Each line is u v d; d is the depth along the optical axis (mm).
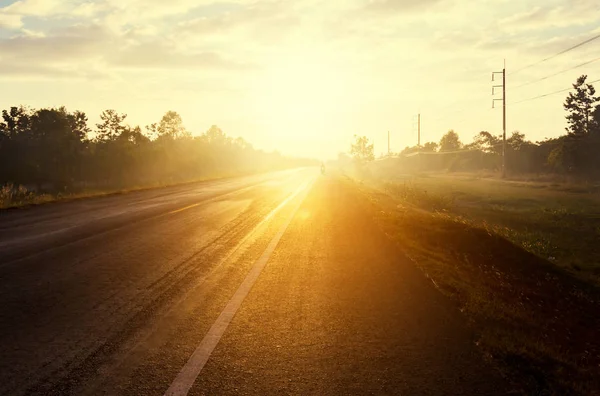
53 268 8219
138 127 47219
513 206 32312
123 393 3762
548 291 10016
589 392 4227
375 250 10891
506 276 10383
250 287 7328
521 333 5859
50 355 4500
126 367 4266
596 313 9055
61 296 6520
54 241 10984
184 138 68875
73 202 22047
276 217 17047
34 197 22438
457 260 11008
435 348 4973
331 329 5516
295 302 6602
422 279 8203
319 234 13211
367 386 4023
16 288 6879
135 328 5316
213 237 12234
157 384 3938
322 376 4207
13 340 4875
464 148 102750
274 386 3977
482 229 14094
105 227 13500
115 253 9719
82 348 4691
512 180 58531
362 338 5234
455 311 6355
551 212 28031
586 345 6605
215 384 3977
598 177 52469
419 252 11055
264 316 5930
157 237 11977
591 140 57000
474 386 4078
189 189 33281
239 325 5551
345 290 7355
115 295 6637
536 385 4148
